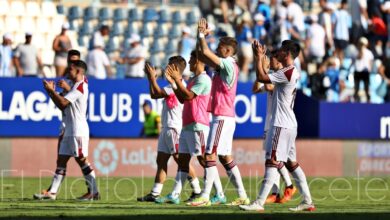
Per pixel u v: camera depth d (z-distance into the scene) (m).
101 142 56.06
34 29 68.12
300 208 33.50
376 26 69.88
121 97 56.81
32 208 33.31
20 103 54.91
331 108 60.84
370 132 61.75
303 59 66.25
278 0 70.81
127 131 56.91
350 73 67.62
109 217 28.91
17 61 59.03
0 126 54.56
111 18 72.50
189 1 75.88
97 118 56.31
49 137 55.31
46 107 55.31
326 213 32.03
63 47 60.44
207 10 75.56
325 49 68.25
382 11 70.38
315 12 75.56
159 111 57.72
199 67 36.50
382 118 62.06
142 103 57.22
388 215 31.53
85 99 39.41
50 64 67.12
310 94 66.38
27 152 54.91
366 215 31.30
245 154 58.84
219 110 35.47
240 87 58.84
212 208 34.41
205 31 34.38
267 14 69.00
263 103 59.28
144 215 29.88
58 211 31.83
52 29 68.81
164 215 29.89
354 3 70.62
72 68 39.34
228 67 35.12
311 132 60.59
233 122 35.72
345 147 61.03
